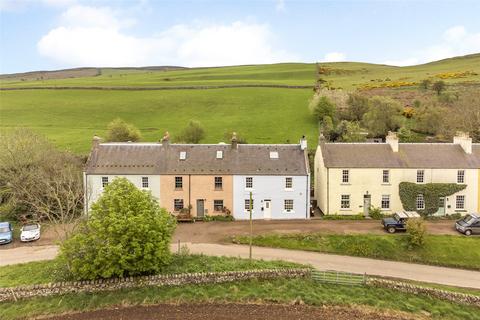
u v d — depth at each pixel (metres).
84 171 48.34
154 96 114.56
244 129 84.06
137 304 29.33
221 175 48.62
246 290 31.09
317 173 54.41
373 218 47.97
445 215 47.94
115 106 106.25
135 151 50.78
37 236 42.50
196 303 29.50
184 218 47.75
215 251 39.03
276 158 50.09
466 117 73.81
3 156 52.38
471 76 125.88
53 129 86.50
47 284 30.16
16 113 99.94
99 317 27.69
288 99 106.12
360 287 31.97
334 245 40.47
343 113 85.81
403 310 28.95
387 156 49.31
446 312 28.69
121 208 30.69
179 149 51.09
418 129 77.94
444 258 37.94
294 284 31.89
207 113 98.31
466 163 48.06
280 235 42.47
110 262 29.64
